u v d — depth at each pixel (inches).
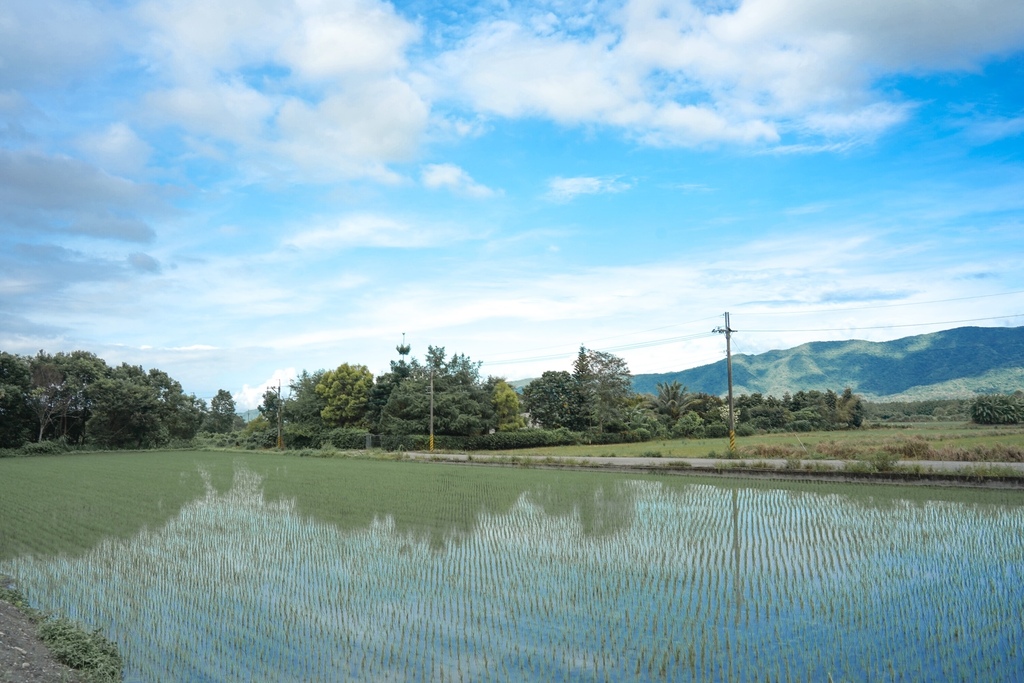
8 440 2610.7
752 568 561.3
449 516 858.8
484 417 2795.3
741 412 3395.7
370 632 418.6
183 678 354.9
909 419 4266.7
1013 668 350.3
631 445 2593.5
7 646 349.7
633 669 352.5
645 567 568.7
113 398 2780.5
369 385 3070.9
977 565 565.3
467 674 351.3
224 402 4731.8
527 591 501.7
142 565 607.2
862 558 592.4
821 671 346.9
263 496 1093.8
